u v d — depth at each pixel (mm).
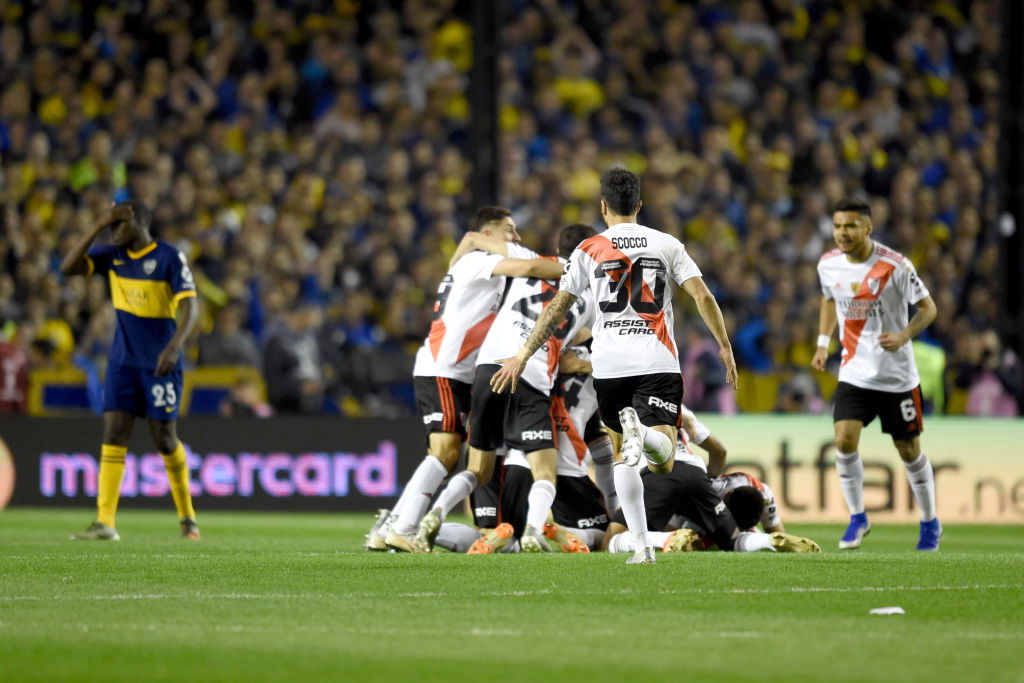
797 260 64438
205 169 62312
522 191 64500
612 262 22938
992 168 74250
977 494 46969
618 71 71875
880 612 17453
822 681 12984
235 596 18984
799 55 74625
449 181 66375
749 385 53469
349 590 19656
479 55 52750
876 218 68500
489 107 52906
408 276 59781
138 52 68312
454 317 27219
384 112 68312
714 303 22922
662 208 64812
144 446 47062
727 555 25719
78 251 32375
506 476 28750
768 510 30078
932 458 46781
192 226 58875
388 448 47156
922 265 66750
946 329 62219
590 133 70062
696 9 74625
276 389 51188
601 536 29672
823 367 32781
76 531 36906
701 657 14234
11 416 47312
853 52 75562
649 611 17531
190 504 34219
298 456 47094
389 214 61875
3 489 47219
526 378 26828
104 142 62562
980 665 13820
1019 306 55969
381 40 70438
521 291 26984
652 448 22359
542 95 70000
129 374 32938
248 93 66875
